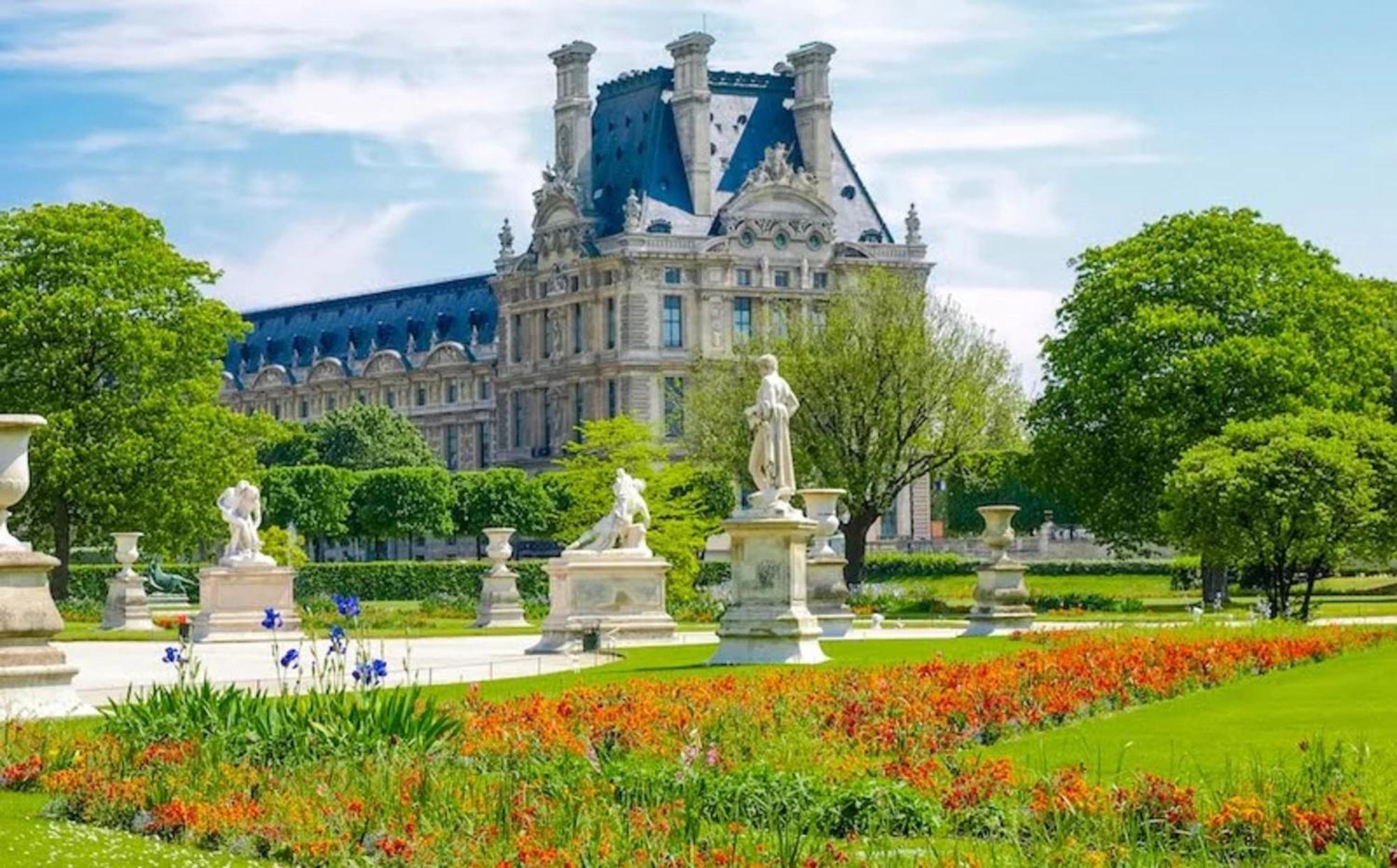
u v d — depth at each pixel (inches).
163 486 4527.6
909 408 5497.1
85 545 5265.8
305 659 2696.9
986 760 1172.5
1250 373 4436.5
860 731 1343.5
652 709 1424.7
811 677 1720.0
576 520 5787.4
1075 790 1000.2
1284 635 2329.0
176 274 4717.0
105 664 2637.8
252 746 1247.5
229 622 3277.6
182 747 1234.0
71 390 4544.8
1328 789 1013.2
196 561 5797.2
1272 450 3171.8
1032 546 7608.3
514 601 3902.6
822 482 5502.0
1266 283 4680.1
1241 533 3181.6
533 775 1143.6
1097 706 1600.6
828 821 1043.9
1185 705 1646.2
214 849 1068.5
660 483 4805.6
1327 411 3457.2
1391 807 984.9
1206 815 981.2
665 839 959.0
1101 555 7460.6
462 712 1467.8
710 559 5536.4
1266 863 920.9
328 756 1217.4
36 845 1066.7
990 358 5654.5
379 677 1355.8
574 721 1397.6
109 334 4512.8
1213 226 4724.4
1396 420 5093.5
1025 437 5629.9
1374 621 3221.0
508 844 971.3
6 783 1268.5
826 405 5511.8
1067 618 3646.7
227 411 4692.4
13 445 1659.7
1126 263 4749.0
